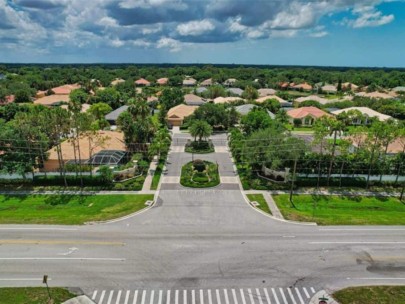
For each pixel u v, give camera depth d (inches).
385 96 5251.0
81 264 1254.3
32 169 2078.0
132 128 2672.2
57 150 2102.6
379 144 2037.4
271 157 2124.8
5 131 2057.1
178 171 2342.5
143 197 1899.6
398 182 2142.0
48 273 1200.8
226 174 2290.8
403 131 1984.5
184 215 1681.8
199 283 1155.3
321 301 1068.5
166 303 1061.1
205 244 1403.8
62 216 1657.2
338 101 4648.1
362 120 2807.6
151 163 2492.6
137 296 1091.3
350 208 1813.5
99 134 2433.6
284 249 1373.0
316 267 1254.3
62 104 4539.9
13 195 1927.9
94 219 1626.5
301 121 3804.1
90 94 5103.3
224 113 3575.3
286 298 1090.7
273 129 2321.6
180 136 3341.5
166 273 1205.7
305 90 7421.3
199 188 2039.9
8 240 1416.1
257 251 1354.6
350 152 2268.7
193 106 4170.8
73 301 1066.1
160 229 1533.0
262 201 1866.4
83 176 2065.7
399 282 1178.0
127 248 1366.9
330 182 2121.1
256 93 5251.0
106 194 1945.1
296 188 2066.9
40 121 2155.5
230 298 1086.4
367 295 1108.5
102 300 1072.8
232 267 1244.5
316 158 2143.2
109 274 1198.3
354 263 1284.4
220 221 1620.3
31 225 1556.3
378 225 1606.8
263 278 1186.6
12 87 5698.8
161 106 4047.7
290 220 1642.5
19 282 1150.3
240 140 2588.6
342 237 1480.1
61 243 1397.6
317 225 1595.7
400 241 1454.2
